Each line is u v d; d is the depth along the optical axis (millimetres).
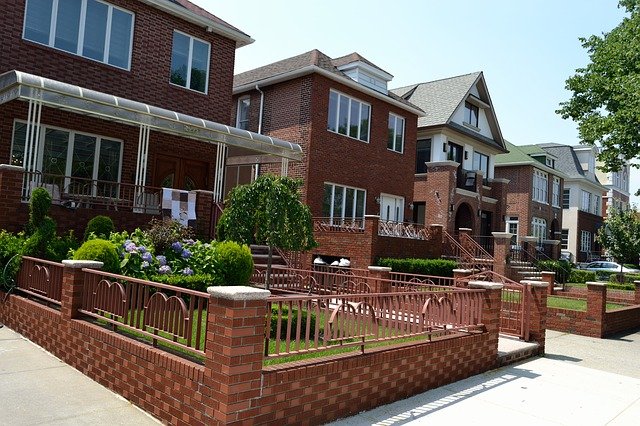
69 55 12430
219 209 12992
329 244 17078
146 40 13914
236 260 9781
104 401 5117
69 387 5441
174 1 15117
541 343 9141
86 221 10781
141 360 5023
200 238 12430
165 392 4688
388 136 21562
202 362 4656
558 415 5789
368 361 5434
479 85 28031
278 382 4469
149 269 8805
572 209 43656
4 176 9070
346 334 5414
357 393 5293
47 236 8492
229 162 18719
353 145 19734
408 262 16391
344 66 20891
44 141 12234
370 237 16078
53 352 6551
